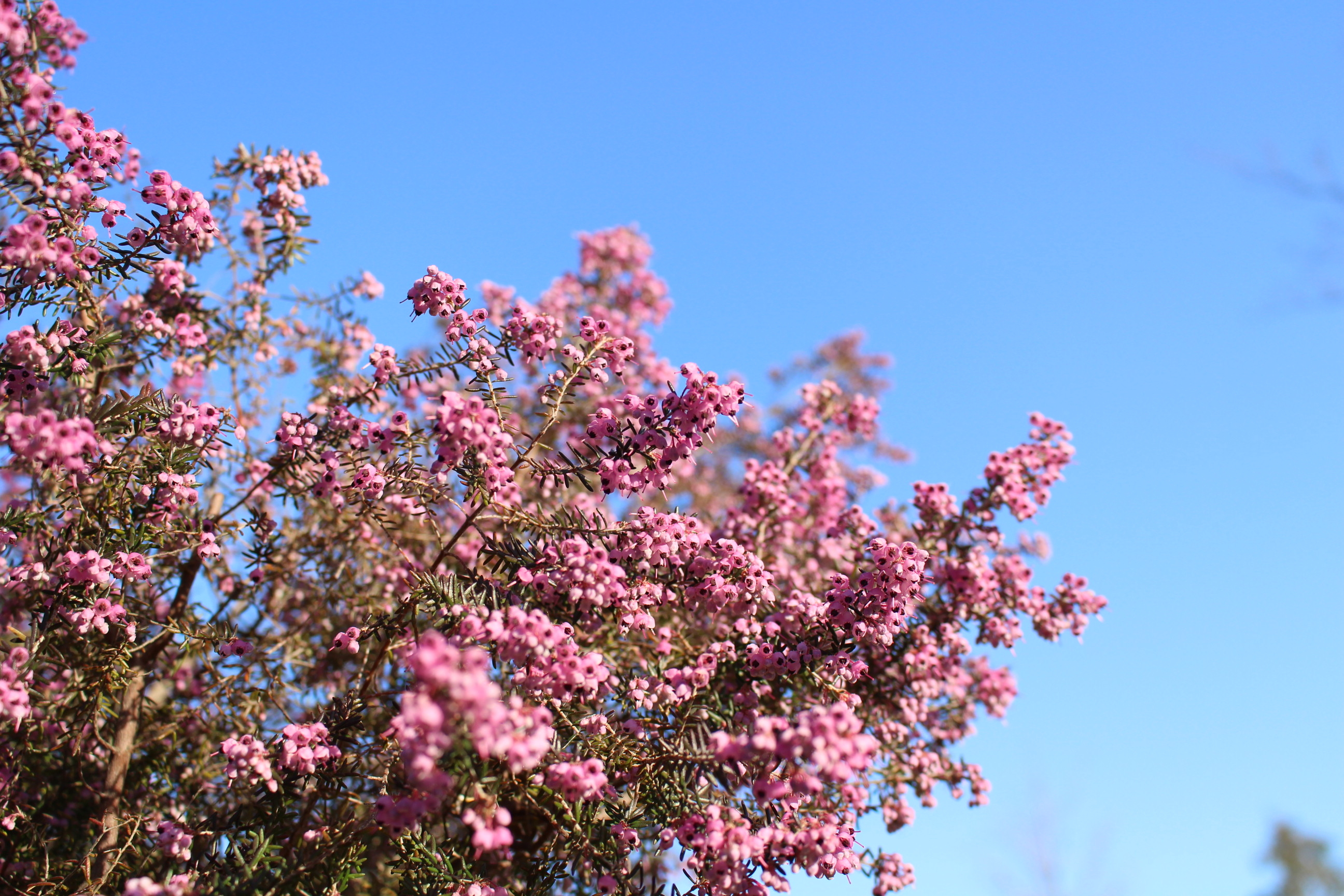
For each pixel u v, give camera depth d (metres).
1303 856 28.33
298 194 6.80
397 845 4.89
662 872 5.74
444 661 3.33
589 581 4.98
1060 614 7.13
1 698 4.57
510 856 5.56
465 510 5.44
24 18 4.84
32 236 4.68
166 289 6.36
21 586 5.19
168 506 5.56
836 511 8.13
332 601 6.95
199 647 5.91
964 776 7.14
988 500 6.83
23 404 4.98
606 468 5.19
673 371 5.36
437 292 5.27
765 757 3.99
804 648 5.71
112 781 5.81
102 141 5.04
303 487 6.35
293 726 4.97
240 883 4.86
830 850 4.72
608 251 10.45
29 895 5.18
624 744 5.26
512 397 5.46
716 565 5.54
